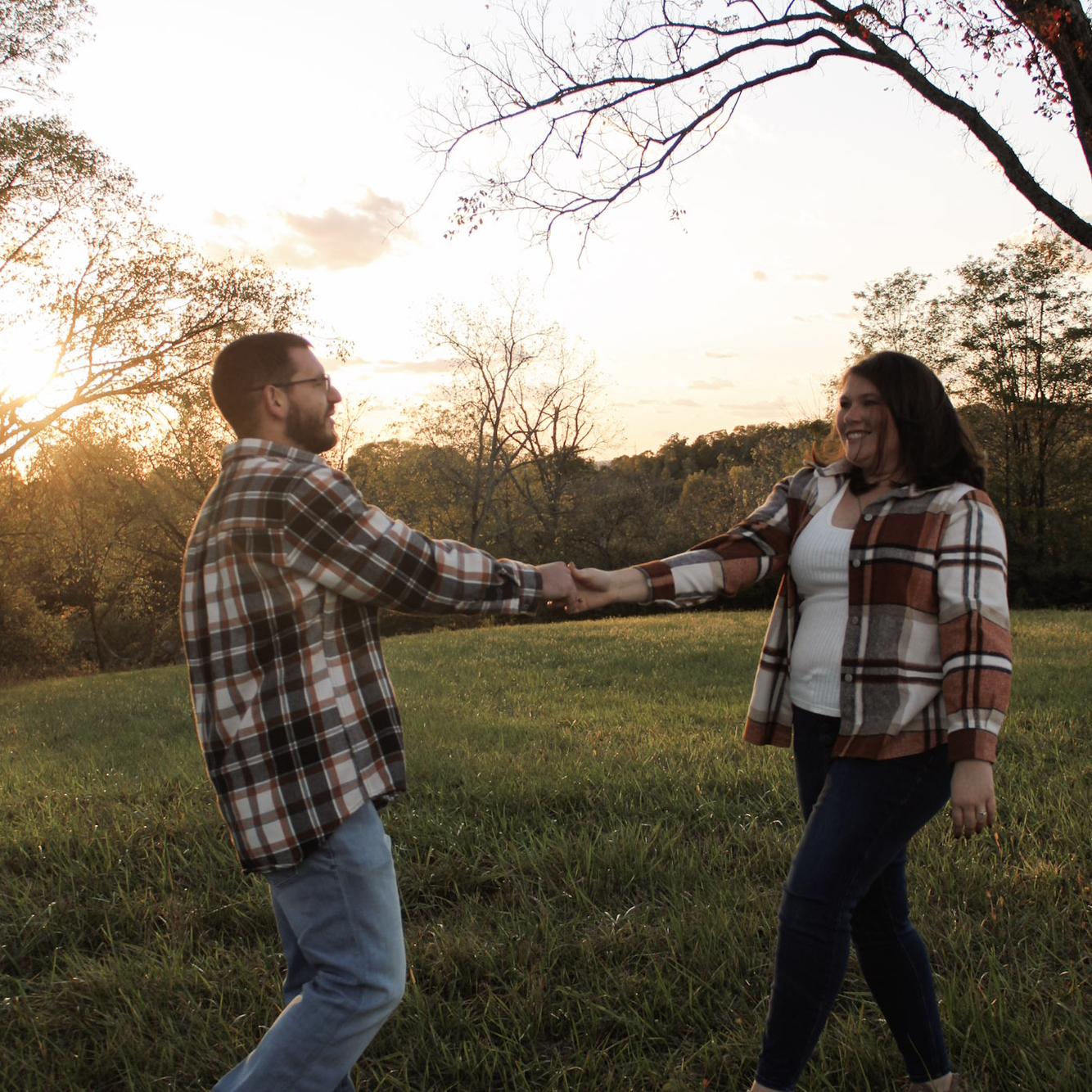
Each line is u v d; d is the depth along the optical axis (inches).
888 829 83.7
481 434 1631.4
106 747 297.6
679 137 287.6
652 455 3275.1
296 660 76.5
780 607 99.4
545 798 188.4
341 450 1425.9
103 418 818.8
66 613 1157.7
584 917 134.5
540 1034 106.3
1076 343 1200.8
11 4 685.3
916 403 89.9
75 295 759.7
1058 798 174.2
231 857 157.6
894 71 250.4
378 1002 76.3
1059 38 212.1
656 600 94.2
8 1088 98.6
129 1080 98.0
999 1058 95.4
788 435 1859.0
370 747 78.9
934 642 85.8
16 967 126.7
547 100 293.4
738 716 283.1
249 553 75.4
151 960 122.1
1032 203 241.4
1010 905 130.4
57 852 164.7
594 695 344.8
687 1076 97.2
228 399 82.3
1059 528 1182.9
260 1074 73.9
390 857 79.7
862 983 114.5
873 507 90.0
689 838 164.7
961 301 1254.3
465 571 81.1
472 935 126.0
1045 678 327.3
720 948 120.3
